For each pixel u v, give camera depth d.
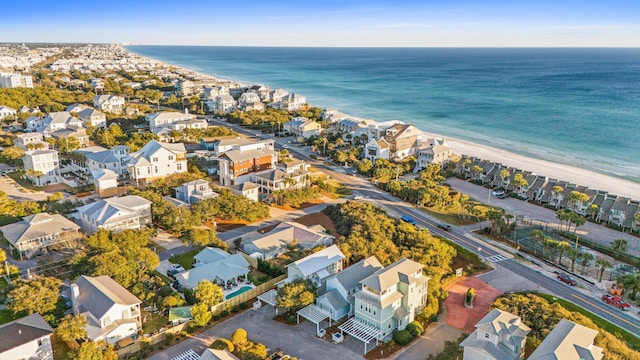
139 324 62.94
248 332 64.62
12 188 119.94
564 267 87.00
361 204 107.88
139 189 116.94
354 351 60.91
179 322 64.69
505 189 133.00
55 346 59.69
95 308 60.69
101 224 88.31
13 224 86.75
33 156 122.81
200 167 138.25
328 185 126.19
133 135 167.38
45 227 85.00
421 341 63.38
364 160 149.50
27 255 81.81
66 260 79.88
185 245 89.31
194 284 72.88
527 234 102.69
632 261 89.62
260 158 130.50
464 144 193.50
